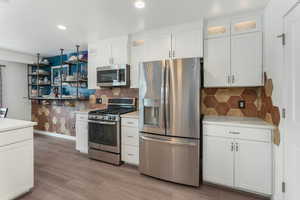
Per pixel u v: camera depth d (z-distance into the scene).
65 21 2.41
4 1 1.84
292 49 1.40
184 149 2.15
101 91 3.84
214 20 2.34
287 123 1.49
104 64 3.26
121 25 2.56
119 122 2.78
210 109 2.71
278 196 1.68
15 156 1.82
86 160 3.01
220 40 2.31
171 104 2.20
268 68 1.95
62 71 4.38
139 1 1.86
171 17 2.28
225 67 2.29
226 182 2.04
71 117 4.30
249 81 2.18
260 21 2.09
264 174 1.85
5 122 1.99
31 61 4.56
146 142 2.41
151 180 2.32
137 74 2.96
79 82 4.08
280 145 1.63
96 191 2.04
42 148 3.65
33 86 4.98
